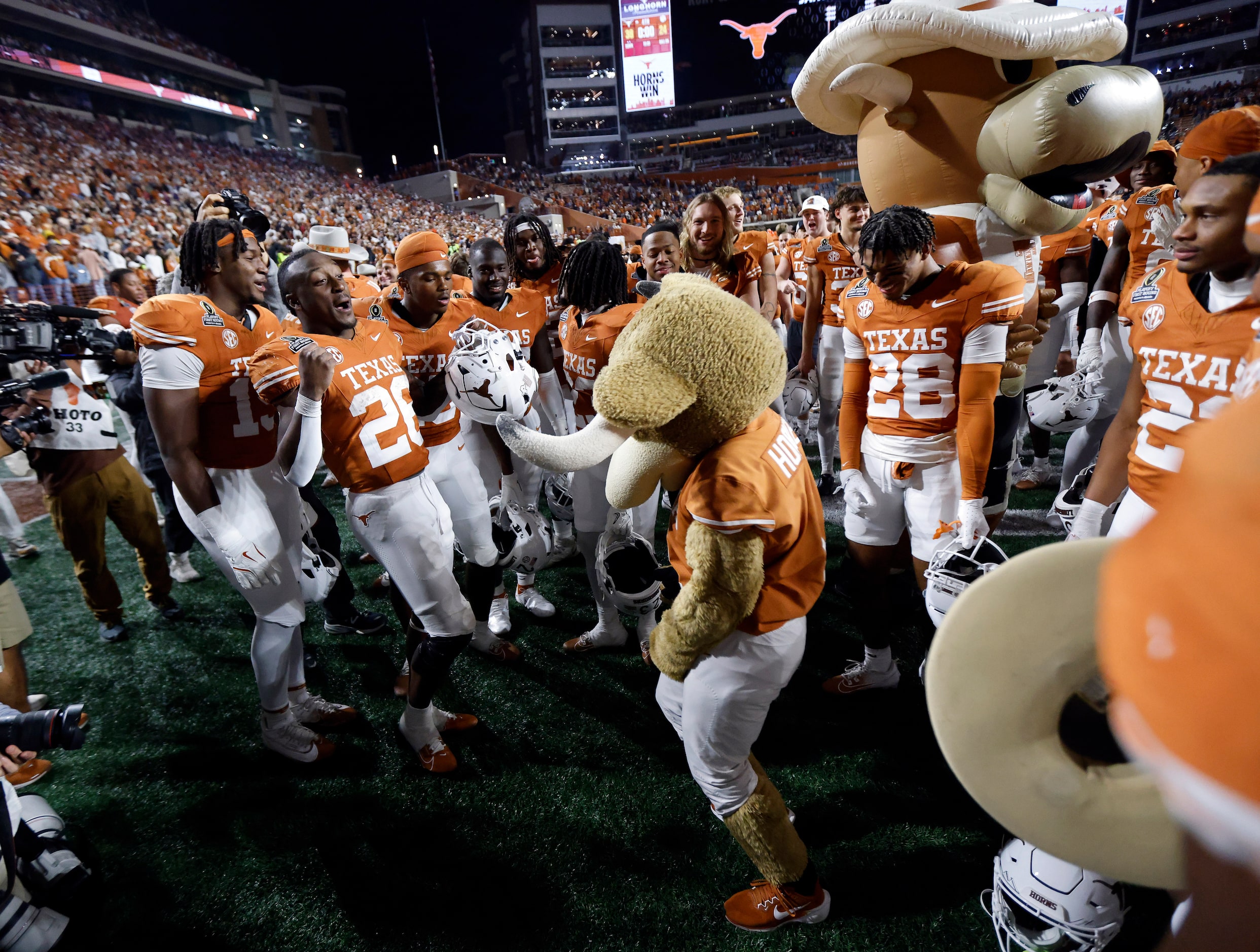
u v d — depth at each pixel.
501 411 1.84
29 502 5.45
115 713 2.76
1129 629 0.38
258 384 1.91
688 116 43.44
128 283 4.19
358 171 43.25
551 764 2.36
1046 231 2.48
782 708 2.54
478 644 2.98
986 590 0.73
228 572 2.22
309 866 2.00
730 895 1.83
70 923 1.69
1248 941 0.51
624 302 2.61
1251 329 1.48
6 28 24.48
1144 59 31.78
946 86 2.43
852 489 2.39
